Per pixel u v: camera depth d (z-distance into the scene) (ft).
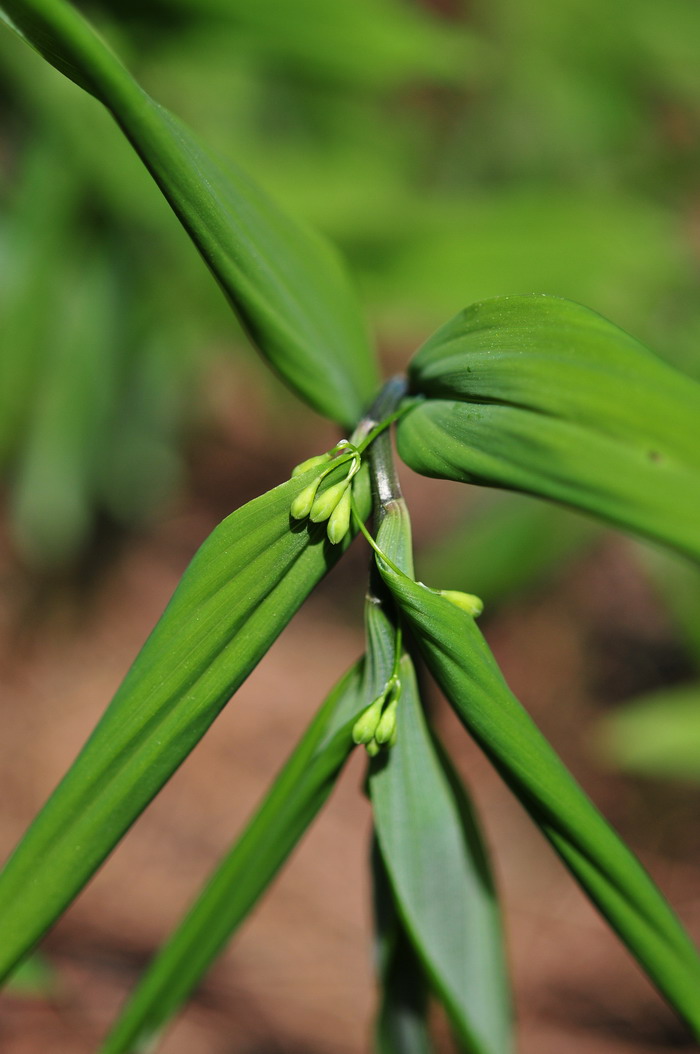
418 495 5.06
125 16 2.02
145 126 1.34
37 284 2.90
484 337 1.36
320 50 2.14
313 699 4.73
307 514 1.33
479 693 1.36
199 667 1.36
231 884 1.50
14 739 4.47
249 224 1.44
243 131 3.19
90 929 3.79
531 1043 3.74
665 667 4.69
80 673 4.69
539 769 1.38
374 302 2.67
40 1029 3.27
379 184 2.96
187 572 1.33
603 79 3.52
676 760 2.71
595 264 2.70
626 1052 3.71
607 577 4.90
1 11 1.30
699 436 1.30
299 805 1.45
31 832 1.38
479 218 2.66
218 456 5.12
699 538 1.31
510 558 2.92
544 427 1.33
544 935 4.13
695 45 3.35
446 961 1.52
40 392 3.09
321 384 1.50
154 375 3.41
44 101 2.60
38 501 3.31
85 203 2.80
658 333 2.88
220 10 2.00
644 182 3.57
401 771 1.45
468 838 1.48
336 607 5.05
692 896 4.20
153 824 4.34
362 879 4.26
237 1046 3.47
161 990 1.57
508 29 3.53
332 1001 3.79
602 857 1.40
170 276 3.02
